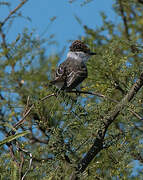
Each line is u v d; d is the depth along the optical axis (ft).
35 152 26.37
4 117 31.14
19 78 32.07
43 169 25.40
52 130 26.21
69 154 25.61
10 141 27.17
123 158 26.37
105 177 27.09
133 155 28.99
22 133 24.94
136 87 25.76
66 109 28.35
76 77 35.14
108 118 25.67
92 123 25.45
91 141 25.81
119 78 31.94
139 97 26.58
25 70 32.01
